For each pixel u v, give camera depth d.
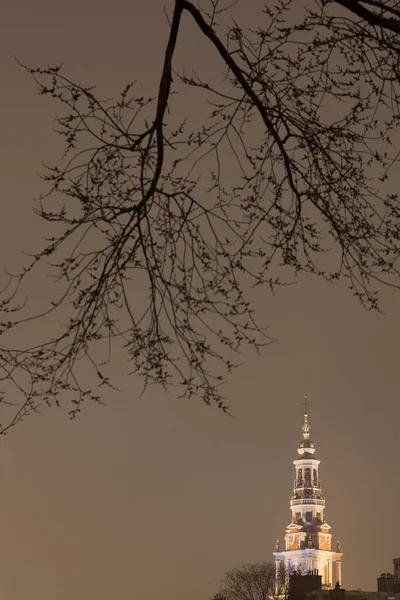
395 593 145.62
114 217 18.22
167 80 17.58
